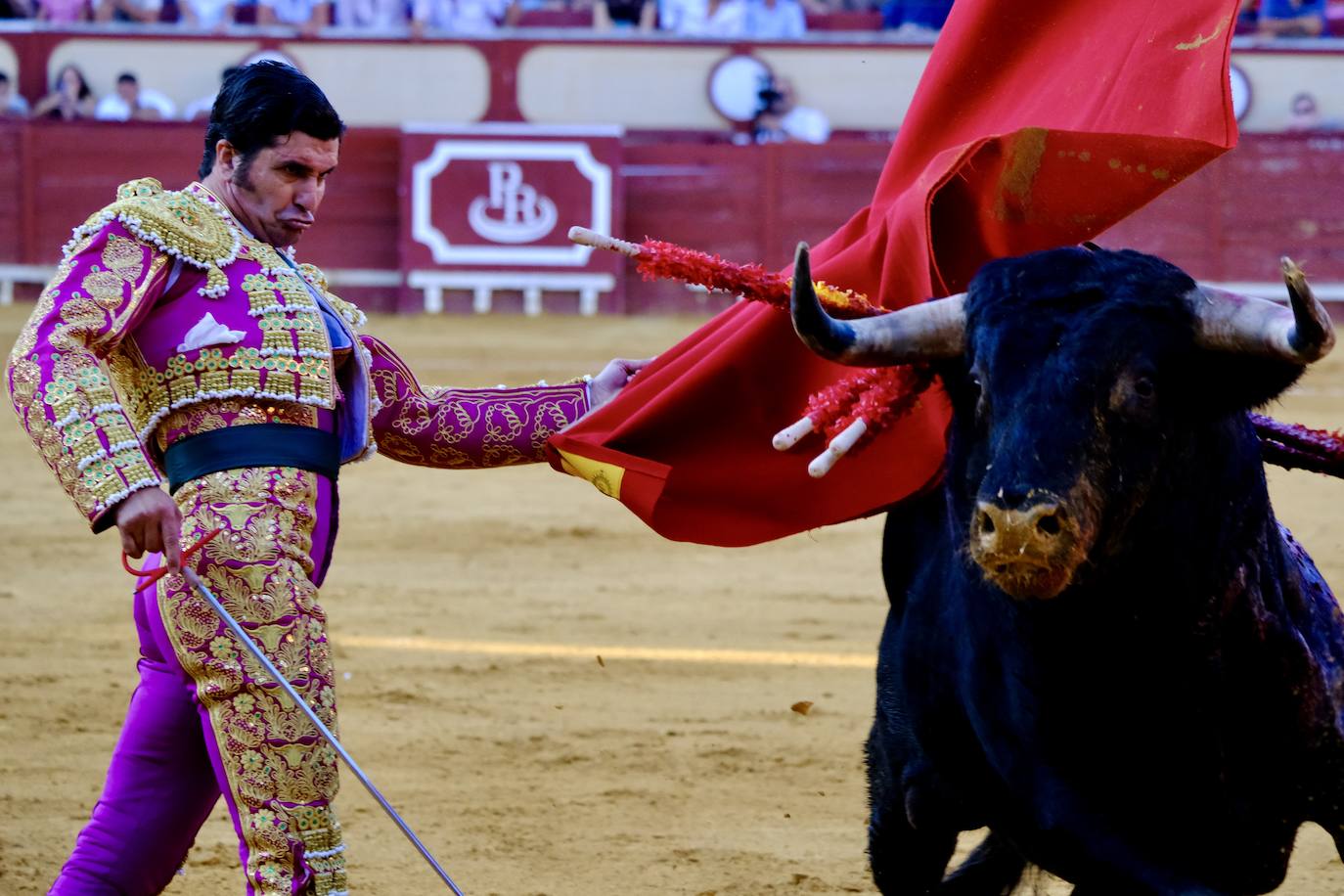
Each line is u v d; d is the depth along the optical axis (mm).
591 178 40812
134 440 6695
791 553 20688
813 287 6547
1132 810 6691
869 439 7082
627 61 42906
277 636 6949
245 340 7066
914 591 7648
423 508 23250
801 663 15539
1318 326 5812
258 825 6965
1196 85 7426
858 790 11969
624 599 18172
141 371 7086
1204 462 6277
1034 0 8039
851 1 45625
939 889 8203
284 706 6926
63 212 41094
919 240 7484
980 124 8203
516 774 12320
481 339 36875
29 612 17375
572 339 37000
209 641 6938
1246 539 6520
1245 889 6992
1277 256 40250
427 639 16328
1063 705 6605
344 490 24484
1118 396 5984
